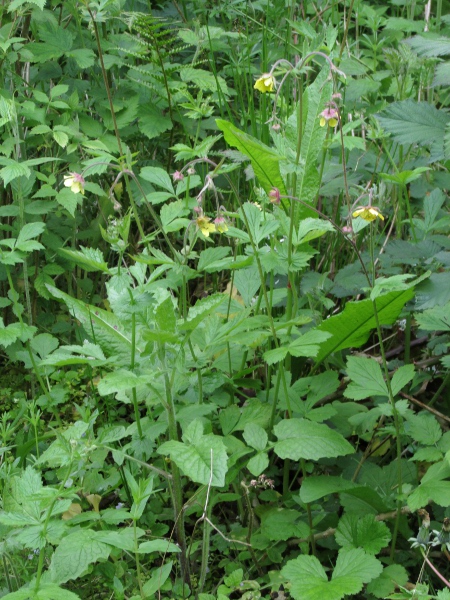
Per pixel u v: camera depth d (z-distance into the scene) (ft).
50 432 3.27
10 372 3.85
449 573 2.83
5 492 2.66
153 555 2.85
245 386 3.08
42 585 2.18
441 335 3.46
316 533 2.87
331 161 3.78
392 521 2.84
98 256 2.62
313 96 2.98
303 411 2.87
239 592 2.84
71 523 2.48
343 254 3.92
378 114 3.09
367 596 2.64
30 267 3.77
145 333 2.43
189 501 2.66
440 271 3.26
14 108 3.40
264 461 2.53
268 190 2.75
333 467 3.17
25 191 3.53
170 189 3.05
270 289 3.12
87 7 2.99
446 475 2.52
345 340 3.00
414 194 3.72
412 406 3.29
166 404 2.61
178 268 2.68
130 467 3.04
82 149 3.86
